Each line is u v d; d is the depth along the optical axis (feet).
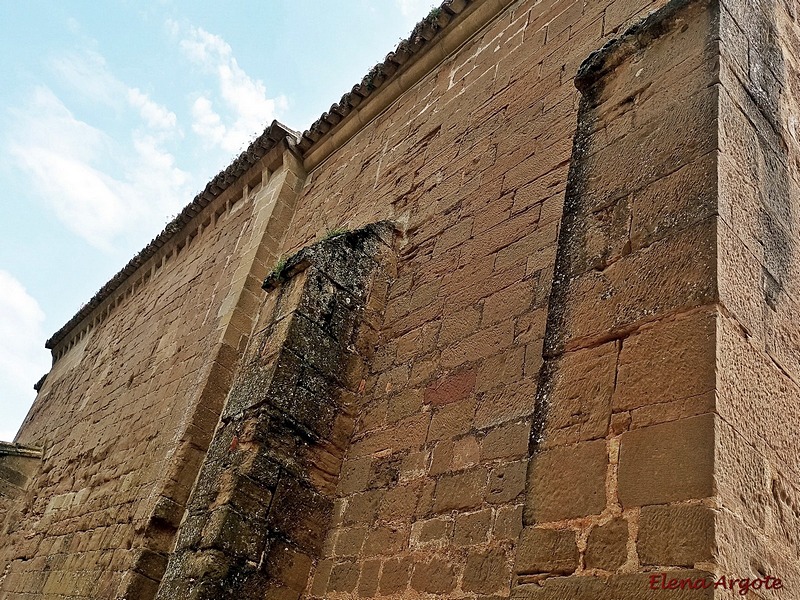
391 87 28.78
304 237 29.81
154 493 24.88
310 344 18.49
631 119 11.26
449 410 15.30
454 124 22.90
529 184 17.31
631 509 7.72
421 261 20.08
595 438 8.61
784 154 11.43
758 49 11.78
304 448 17.40
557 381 9.63
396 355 18.53
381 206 24.39
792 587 7.71
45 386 55.31
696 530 6.99
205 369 27.81
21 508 39.86
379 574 14.26
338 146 32.27
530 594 8.21
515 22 23.04
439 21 26.02
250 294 29.81
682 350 8.26
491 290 16.33
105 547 26.30
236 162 37.76
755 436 8.11
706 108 9.99
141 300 44.06
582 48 18.74
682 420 7.77
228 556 15.17
